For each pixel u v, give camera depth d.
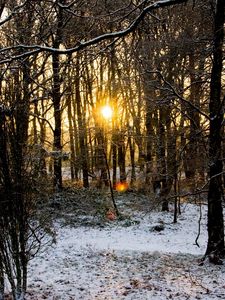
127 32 5.77
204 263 12.84
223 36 12.12
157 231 21.06
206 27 13.97
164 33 15.45
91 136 28.34
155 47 15.72
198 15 13.83
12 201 7.52
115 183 33.78
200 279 11.09
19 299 7.82
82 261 12.87
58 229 19.16
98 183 32.38
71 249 14.51
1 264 7.76
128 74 18.08
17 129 7.46
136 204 24.09
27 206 7.79
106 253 14.22
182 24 14.44
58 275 11.16
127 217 22.64
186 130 14.92
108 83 28.44
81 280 10.77
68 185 29.06
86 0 9.18
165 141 17.61
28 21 11.44
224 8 11.81
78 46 5.94
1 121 7.41
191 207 26.44
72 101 35.06
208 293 9.83
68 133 31.11
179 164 14.03
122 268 12.20
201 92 14.07
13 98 7.47
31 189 7.80
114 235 19.77
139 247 17.28
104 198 25.77
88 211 22.17
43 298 9.10
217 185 12.84
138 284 10.49
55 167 24.16
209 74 13.05
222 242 13.01
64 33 12.80
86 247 15.28
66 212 21.41
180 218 23.78
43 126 19.11
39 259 12.67
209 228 13.06
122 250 15.05
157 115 24.64
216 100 12.41
